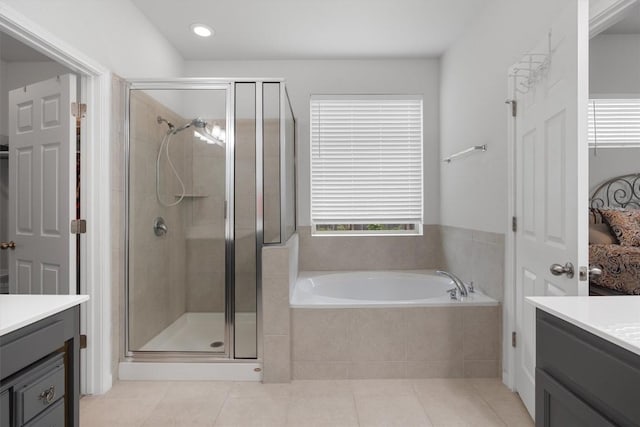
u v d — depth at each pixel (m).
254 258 2.45
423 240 3.63
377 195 3.63
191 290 2.48
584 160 1.43
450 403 2.14
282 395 2.24
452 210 3.26
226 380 2.43
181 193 2.48
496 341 2.45
